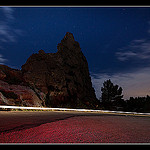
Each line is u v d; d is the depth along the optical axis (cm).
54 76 2795
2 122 776
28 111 1599
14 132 582
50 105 2373
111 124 942
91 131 682
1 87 1869
